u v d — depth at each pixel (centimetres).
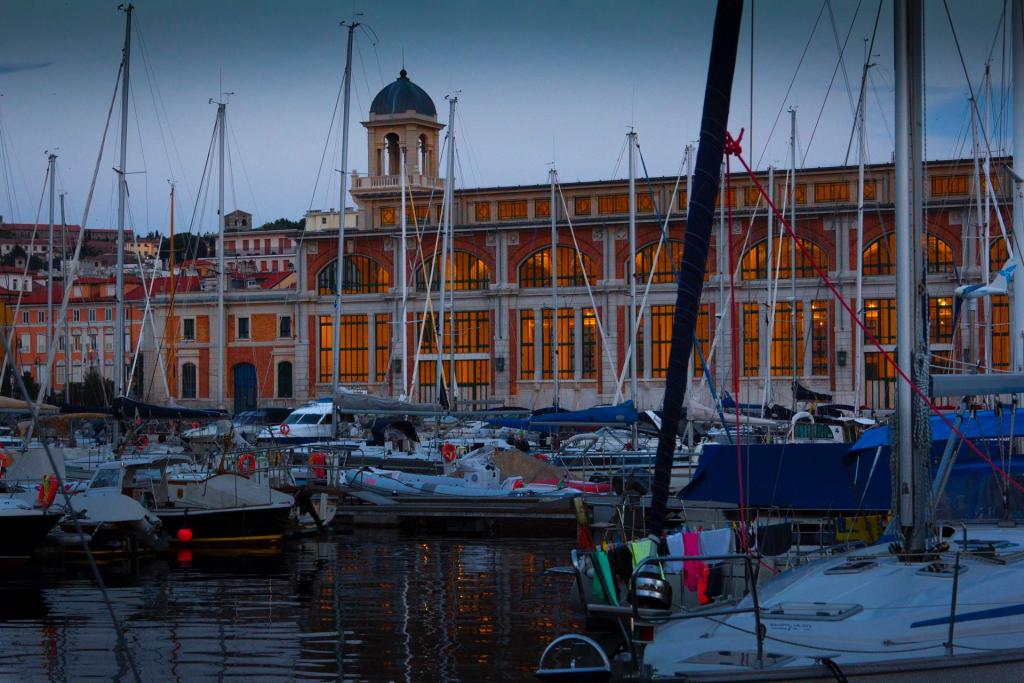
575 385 10231
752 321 9319
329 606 2480
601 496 3369
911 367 1280
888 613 1198
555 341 8081
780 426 4766
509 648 2031
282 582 2839
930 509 1361
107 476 3522
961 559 1309
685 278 1118
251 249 19650
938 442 1797
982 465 1664
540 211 10650
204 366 11412
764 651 1138
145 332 11594
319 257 11012
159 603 2538
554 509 3912
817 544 1795
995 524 1598
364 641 2100
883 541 1492
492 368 10481
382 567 3102
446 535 3884
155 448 5388
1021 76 2242
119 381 5209
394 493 4359
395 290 10650
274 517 3572
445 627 2230
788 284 9381
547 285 10400
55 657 1984
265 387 11269
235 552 3462
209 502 3616
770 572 1490
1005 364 7400
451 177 7612
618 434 5641
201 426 7344
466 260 10662
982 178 8419
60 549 3325
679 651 1178
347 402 5359
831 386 9369
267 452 4350
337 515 4181
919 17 1284
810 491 2025
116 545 3341
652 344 10038
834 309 9394
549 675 1145
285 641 2106
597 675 1134
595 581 1352
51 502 3084
